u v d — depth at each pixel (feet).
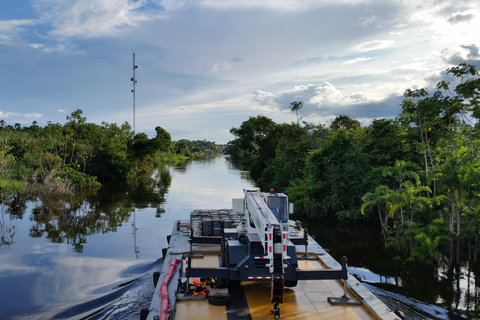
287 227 33.06
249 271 26.53
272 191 33.76
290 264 26.61
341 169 84.69
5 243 63.41
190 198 114.32
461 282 45.44
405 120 82.89
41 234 69.97
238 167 275.80
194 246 40.81
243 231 32.48
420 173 77.61
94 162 170.40
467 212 56.18
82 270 49.39
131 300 36.99
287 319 23.59
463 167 53.88
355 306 25.75
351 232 73.31
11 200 111.24
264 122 280.10
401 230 66.85
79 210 94.89
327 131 186.50
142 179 178.70
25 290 42.34
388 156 88.28
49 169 139.23
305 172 113.91
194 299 26.66
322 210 86.84
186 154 515.50
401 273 49.06
